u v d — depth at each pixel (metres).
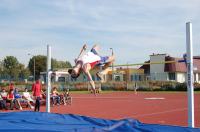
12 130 5.14
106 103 22.61
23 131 5.09
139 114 15.34
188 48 6.77
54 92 21.38
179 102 23.06
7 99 18.19
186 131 5.24
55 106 20.41
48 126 5.52
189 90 6.77
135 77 47.06
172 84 42.53
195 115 14.52
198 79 42.78
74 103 22.78
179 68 49.28
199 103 21.59
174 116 14.35
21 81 50.12
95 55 6.91
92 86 6.80
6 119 6.21
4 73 70.50
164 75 49.81
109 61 7.23
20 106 18.38
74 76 6.86
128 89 44.06
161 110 17.22
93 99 27.16
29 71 76.62
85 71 6.69
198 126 11.12
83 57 6.78
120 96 31.70
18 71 72.44
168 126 5.56
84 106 20.23
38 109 16.12
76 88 43.41
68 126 5.56
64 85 41.47
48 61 9.89
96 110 17.59
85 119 6.29
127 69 42.56
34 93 16.08
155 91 42.47
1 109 18.25
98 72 7.33
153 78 49.56
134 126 5.59
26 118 6.34
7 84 41.16
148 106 19.83
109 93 38.12
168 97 29.39
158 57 33.91
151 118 13.69
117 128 5.43
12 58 74.81
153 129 5.36
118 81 44.22
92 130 5.24
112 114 15.52
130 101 24.44
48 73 9.94
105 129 5.34
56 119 6.28
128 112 16.34
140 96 31.52
